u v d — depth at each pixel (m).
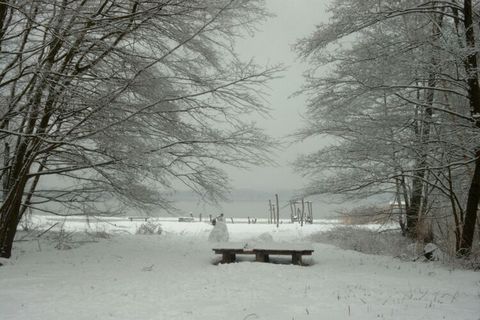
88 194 13.48
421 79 11.97
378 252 13.86
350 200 16.42
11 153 12.09
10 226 10.73
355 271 9.95
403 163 13.55
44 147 11.26
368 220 17.50
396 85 11.92
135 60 10.84
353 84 12.52
